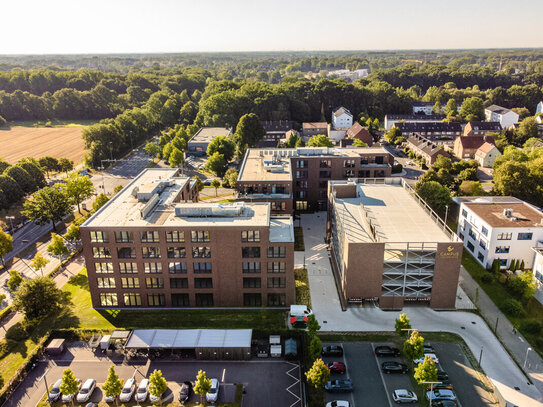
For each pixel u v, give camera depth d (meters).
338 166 120.56
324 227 112.56
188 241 72.25
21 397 57.34
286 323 71.81
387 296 74.81
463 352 64.50
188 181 97.88
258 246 72.44
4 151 195.38
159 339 64.94
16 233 112.25
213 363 63.25
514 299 75.81
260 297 76.06
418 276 75.38
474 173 138.12
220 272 74.19
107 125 183.38
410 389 57.88
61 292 81.81
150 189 85.81
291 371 61.53
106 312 75.56
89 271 74.44
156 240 72.25
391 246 74.94
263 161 114.31
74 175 137.88
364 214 85.75
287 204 98.25
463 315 73.62
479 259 91.38
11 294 82.94
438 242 70.75
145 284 75.19
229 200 130.88
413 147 183.50
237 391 57.66
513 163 118.19
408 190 102.50
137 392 57.03
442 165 150.00
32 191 135.25
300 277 87.00
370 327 70.69
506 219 89.38
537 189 114.38
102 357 64.75
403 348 61.34
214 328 70.38
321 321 72.44
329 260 94.25
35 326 71.75
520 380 59.28
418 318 72.81
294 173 120.81
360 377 60.12
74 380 55.19
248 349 63.09
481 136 176.62
